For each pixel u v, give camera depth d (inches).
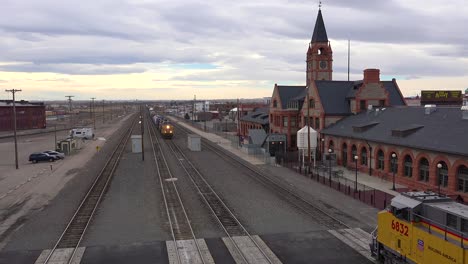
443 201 667.4
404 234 682.2
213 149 2746.1
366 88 2084.2
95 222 1042.7
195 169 1898.4
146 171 1849.2
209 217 1082.7
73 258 802.8
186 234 942.4
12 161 2250.2
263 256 810.2
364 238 911.7
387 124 1706.4
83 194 1374.3
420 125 1513.3
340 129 1964.8
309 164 1784.0
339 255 815.1
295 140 2511.1
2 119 4325.8
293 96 2709.2
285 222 1035.9
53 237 928.9
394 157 1376.7
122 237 925.8
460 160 1189.1
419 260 642.8
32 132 4347.9
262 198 1299.2
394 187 1380.4
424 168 1366.9
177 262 781.3
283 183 1540.4
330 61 2881.4
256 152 2427.4
